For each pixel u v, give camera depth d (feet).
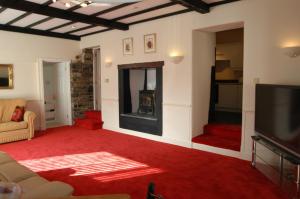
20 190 5.73
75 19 15.43
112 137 18.62
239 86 21.65
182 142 15.93
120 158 13.60
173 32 15.89
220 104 23.00
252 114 12.67
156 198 5.16
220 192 9.44
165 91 16.70
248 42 12.62
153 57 17.24
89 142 17.15
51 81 24.91
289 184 9.44
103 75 21.58
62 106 24.26
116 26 17.74
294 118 9.17
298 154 9.00
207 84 16.56
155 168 12.02
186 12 15.08
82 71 24.11
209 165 12.33
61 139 18.06
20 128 17.49
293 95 9.23
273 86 10.53
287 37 11.35
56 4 13.82
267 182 10.27
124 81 19.88
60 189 5.95
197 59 15.53
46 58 21.71
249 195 9.17
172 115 16.42
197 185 10.07
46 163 12.90
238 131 14.75
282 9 11.43
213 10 13.82
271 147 10.42
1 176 8.06
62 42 22.65
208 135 16.06
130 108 20.54
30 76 20.94
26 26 19.44
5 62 19.57
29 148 15.71
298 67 11.08
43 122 21.44
